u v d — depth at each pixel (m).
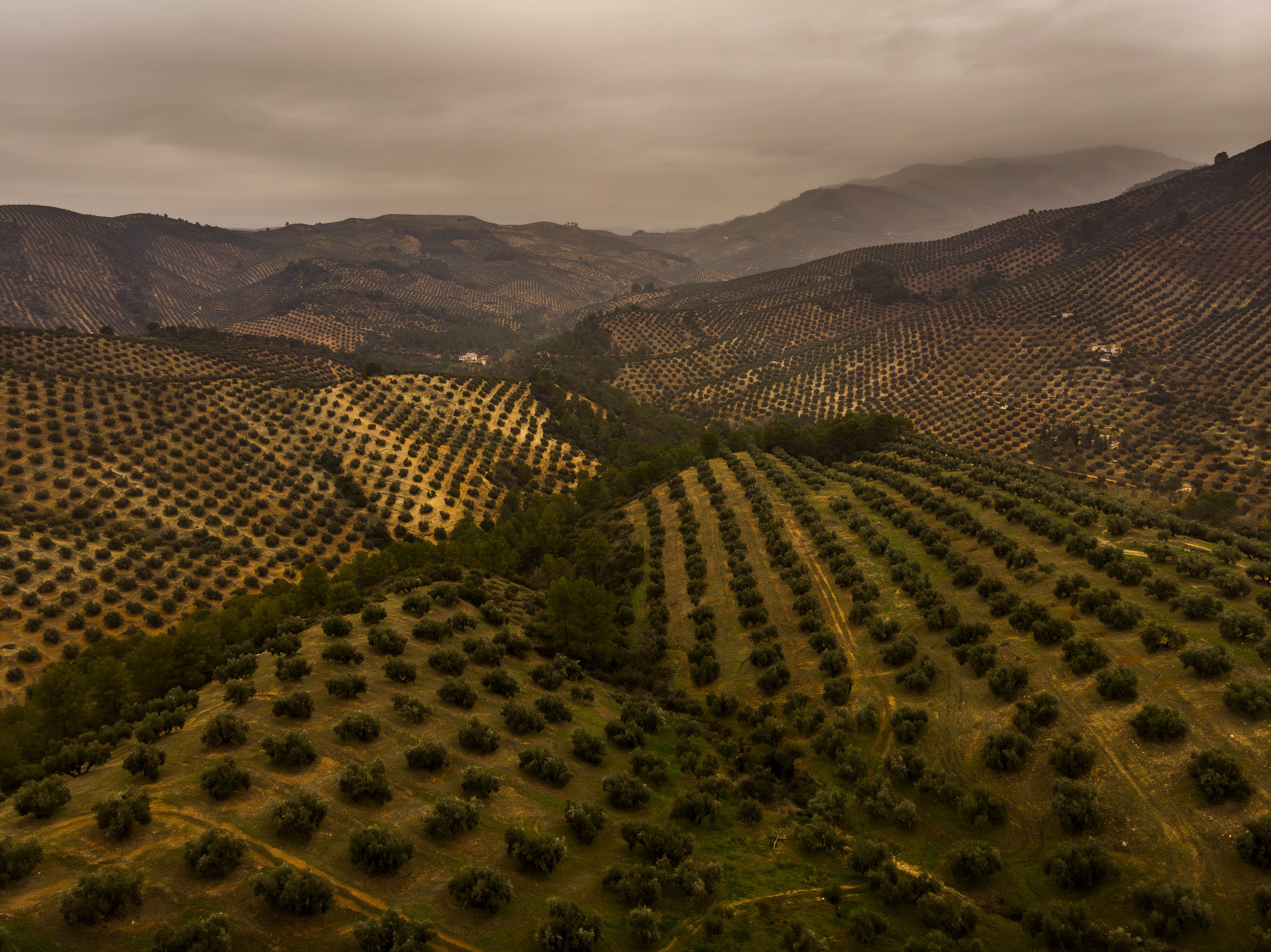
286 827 33.91
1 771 49.41
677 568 100.88
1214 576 63.84
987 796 44.88
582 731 53.50
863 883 39.78
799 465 141.50
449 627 67.31
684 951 32.81
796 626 76.69
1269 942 31.14
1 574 99.69
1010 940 35.06
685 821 45.94
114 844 31.75
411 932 28.36
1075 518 87.00
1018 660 58.41
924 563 85.31
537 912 33.34
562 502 144.75
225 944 25.67
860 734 56.91
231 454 152.12
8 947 24.61
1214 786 39.41
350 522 145.00
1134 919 34.50
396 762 43.41
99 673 61.84
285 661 53.16
